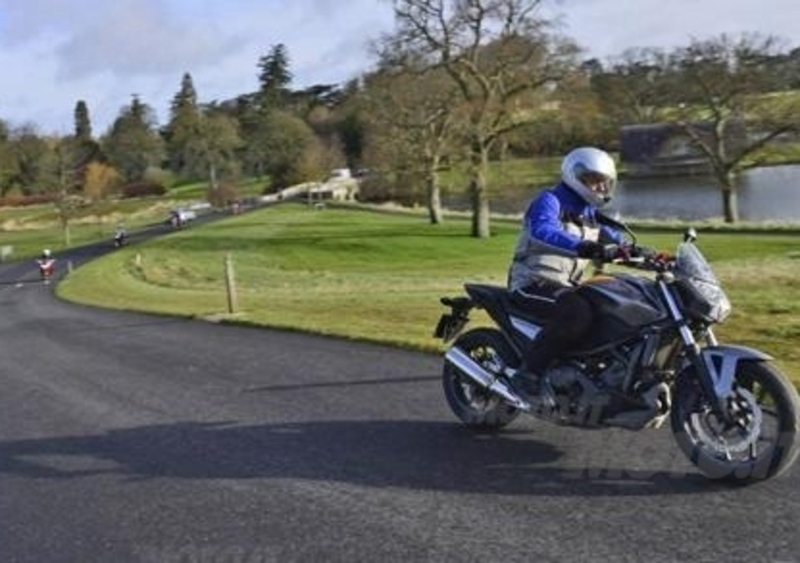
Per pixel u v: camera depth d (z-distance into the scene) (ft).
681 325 19.19
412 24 188.03
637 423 19.98
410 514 18.86
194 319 58.39
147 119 558.56
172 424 27.86
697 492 18.86
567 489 19.57
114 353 44.65
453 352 23.73
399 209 299.58
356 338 40.83
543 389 21.44
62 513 20.54
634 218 224.74
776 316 43.96
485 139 193.67
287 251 187.01
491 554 16.63
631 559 16.01
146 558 17.66
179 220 303.48
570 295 20.71
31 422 29.86
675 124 211.82
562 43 186.09
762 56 206.39
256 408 29.07
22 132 484.33
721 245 148.77
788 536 16.51
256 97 568.00
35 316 77.87
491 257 168.45
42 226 386.52
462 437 23.88
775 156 218.38
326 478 21.54
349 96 237.86
